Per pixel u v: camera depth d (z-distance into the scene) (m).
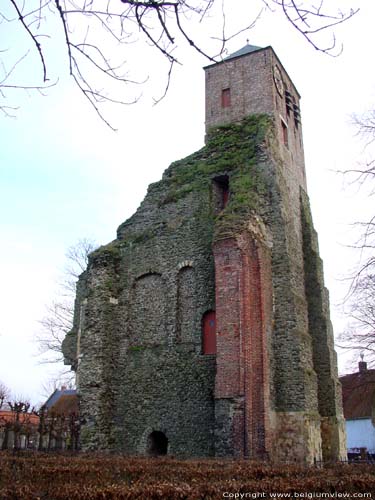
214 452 18.33
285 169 24.84
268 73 26.19
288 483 10.60
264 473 12.35
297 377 19.17
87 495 9.02
